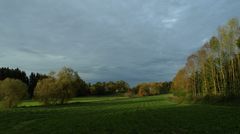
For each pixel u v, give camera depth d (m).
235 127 24.73
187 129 24.89
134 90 184.00
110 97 163.50
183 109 49.97
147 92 175.75
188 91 95.12
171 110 48.59
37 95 94.50
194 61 89.62
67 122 33.75
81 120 35.75
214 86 73.62
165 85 191.12
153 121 31.66
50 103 95.38
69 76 99.19
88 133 24.86
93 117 39.78
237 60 65.75
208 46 75.31
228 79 68.50
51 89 93.19
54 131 26.75
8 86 81.06
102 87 198.62
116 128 27.02
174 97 104.19
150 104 77.69
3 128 29.92
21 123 33.81
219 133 22.09
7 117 40.31
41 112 50.38
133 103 87.50
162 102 87.62
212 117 33.75
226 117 32.97
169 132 23.72
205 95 72.06
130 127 27.28
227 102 57.22
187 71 94.25
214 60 74.06
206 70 79.56
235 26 64.50
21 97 83.25
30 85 167.88
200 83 88.50
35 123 33.47
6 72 163.75
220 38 67.56
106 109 60.19
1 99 81.75
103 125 29.56
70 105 84.88
